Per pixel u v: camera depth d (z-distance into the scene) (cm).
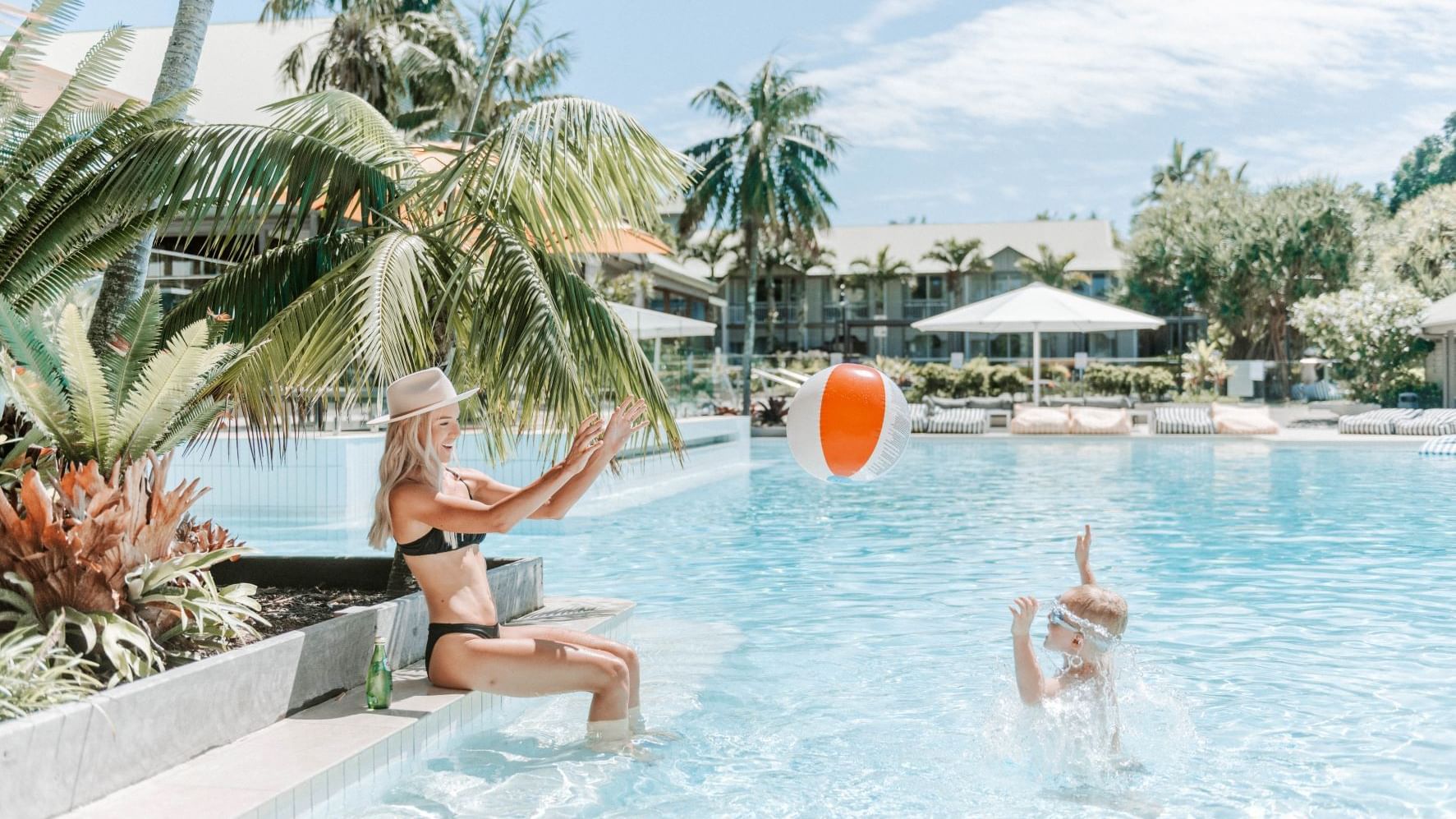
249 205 641
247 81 2639
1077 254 6025
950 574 905
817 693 566
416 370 612
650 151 674
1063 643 470
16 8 602
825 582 874
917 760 464
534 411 597
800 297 6112
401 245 598
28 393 512
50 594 447
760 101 3872
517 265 611
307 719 462
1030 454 2184
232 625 496
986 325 2845
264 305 668
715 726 514
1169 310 5109
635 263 3045
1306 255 4347
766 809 412
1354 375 3158
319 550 1003
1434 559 955
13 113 621
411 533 494
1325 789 427
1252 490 1505
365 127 750
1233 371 3391
